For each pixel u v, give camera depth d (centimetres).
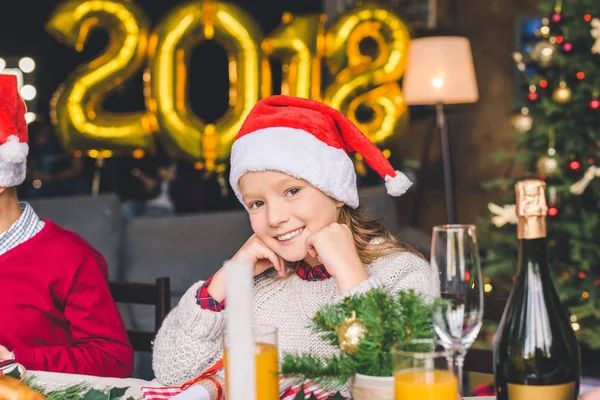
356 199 144
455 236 100
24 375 125
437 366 89
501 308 147
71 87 504
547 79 360
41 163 626
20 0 966
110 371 169
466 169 661
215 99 888
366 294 100
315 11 902
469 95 445
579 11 346
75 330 175
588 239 346
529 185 97
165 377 140
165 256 361
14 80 171
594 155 351
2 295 174
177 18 497
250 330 78
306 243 125
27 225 178
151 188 580
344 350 95
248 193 138
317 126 137
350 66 514
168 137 498
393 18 505
